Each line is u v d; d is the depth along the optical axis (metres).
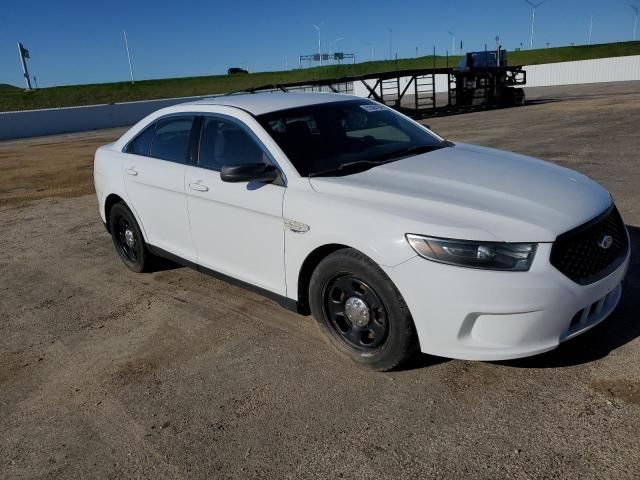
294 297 3.67
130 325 4.35
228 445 2.84
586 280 2.91
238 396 3.25
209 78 64.19
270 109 4.10
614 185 7.17
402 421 2.87
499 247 2.78
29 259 6.34
